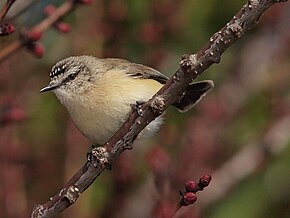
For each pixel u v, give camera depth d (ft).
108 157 26.32
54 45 44.88
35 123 43.34
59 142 43.29
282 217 44.60
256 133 46.60
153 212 33.60
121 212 41.73
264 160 45.42
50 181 42.75
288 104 47.93
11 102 39.93
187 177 38.99
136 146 43.45
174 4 44.39
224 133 44.39
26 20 38.34
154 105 25.38
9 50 30.60
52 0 39.22
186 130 43.70
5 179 41.01
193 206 37.68
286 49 49.55
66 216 41.45
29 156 42.55
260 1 23.24
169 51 45.11
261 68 49.67
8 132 41.88
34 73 44.68
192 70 24.34
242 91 48.60
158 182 34.88
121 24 43.60
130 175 41.75
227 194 44.32
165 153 38.86
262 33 49.93
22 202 41.09
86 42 43.93
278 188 44.83
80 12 43.65
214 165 43.96
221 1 45.70
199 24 45.50
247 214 43.65
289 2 48.52
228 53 50.26
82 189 26.35
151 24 43.73
